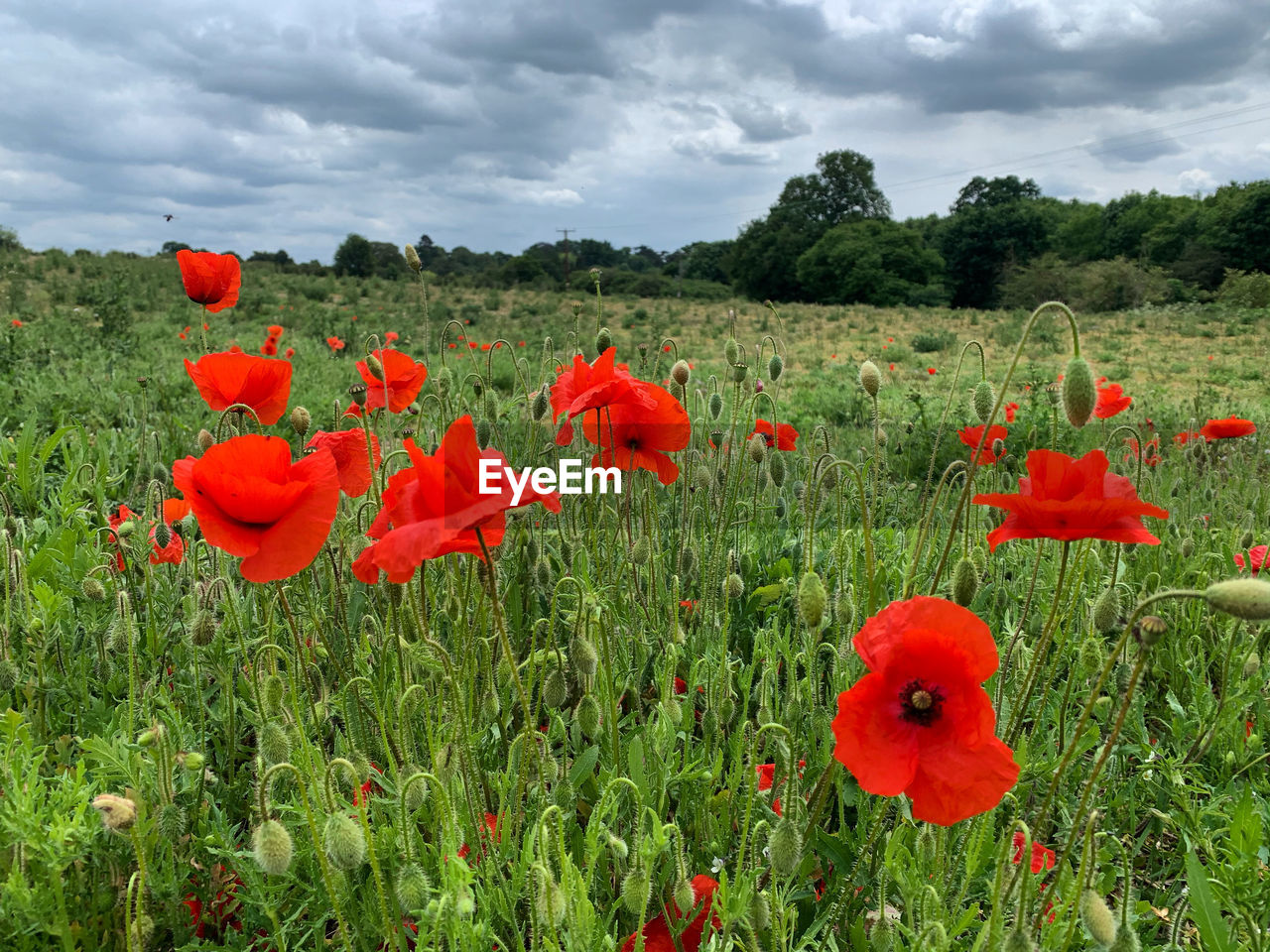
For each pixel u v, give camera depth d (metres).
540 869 1.37
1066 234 88.75
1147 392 18.12
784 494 4.64
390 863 1.71
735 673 2.52
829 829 2.25
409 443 1.65
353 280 53.09
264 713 1.97
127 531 2.55
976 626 1.34
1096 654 2.03
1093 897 1.41
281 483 1.71
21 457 4.16
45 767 2.12
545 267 72.94
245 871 1.68
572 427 3.27
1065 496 1.78
